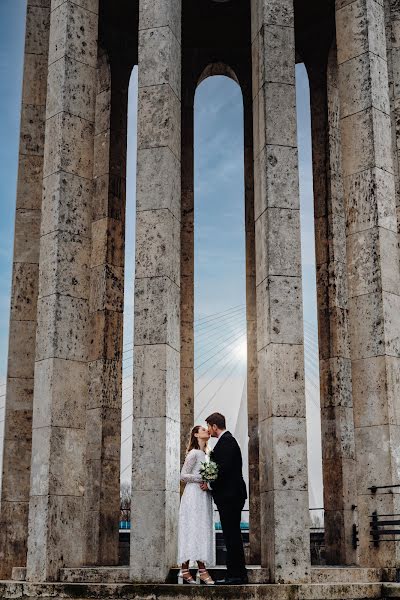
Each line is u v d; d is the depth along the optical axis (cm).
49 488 1273
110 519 1669
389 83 1519
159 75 1346
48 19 1711
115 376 1750
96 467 1686
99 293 1783
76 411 1328
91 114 1451
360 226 1374
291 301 1247
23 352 1570
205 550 1117
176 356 1277
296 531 1164
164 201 1290
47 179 1420
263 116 1321
